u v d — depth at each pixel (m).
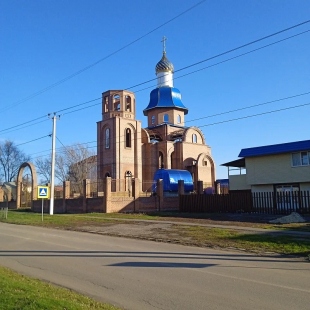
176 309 6.82
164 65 65.12
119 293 7.93
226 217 27.77
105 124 55.44
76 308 6.23
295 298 7.37
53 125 35.03
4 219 31.66
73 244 15.86
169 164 57.19
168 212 34.50
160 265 10.97
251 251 13.66
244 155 37.97
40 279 9.31
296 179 34.94
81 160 71.38
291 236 16.45
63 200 40.06
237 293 7.78
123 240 17.36
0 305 6.19
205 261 11.64
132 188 36.56
